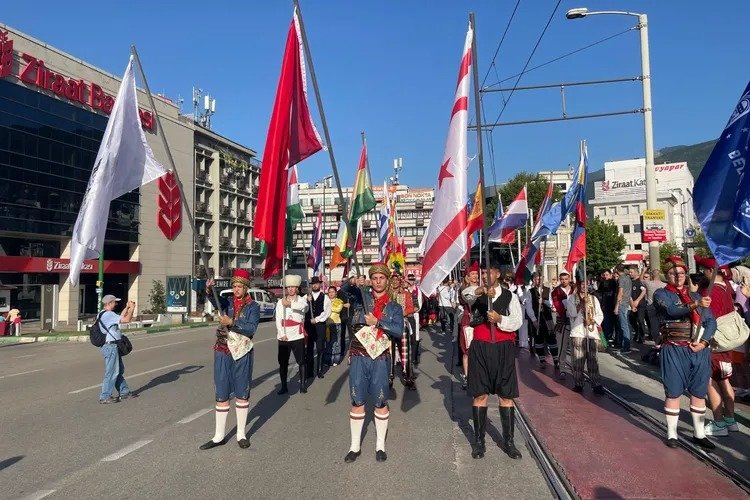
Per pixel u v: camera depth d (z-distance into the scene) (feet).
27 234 109.40
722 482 16.22
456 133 21.86
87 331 86.12
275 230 22.31
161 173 24.35
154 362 45.11
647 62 44.57
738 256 17.46
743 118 17.74
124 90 23.80
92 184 22.99
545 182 183.62
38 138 111.45
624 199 322.55
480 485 16.44
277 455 19.49
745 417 21.94
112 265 128.16
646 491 15.56
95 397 30.50
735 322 20.44
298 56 23.61
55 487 16.51
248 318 20.62
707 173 18.37
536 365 39.37
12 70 105.91
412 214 233.55
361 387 18.95
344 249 58.59
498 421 24.12
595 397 28.30
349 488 16.25
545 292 39.83
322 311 36.24
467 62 22.12
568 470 17.31
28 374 41.14
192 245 155.53
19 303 111.86
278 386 33.22
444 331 68.03
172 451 20.03
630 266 48.75
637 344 47.16
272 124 22.56
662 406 26.11
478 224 41.29
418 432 22.41
